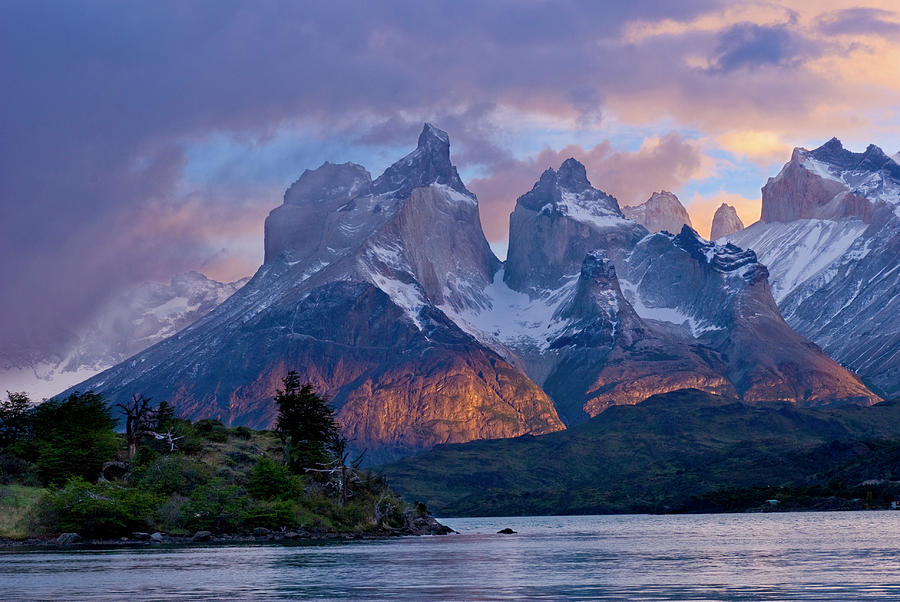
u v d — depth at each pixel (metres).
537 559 161.00
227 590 116.75
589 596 110.00
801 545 180.62
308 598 109.94
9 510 193.88
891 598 103.56
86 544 186.88
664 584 119.62
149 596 111.50
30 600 108.44
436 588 118.50
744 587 114.44
